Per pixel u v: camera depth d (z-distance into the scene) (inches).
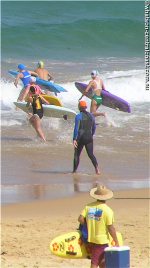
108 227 1038.4
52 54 4202.8
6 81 3196.4
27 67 3718.0
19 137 2348.7
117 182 1814.7
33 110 2349.9
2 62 3782.0
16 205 1563.7
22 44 4298.7
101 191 1046.4
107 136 2397.9
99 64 3932.1
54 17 5693.9
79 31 4685.0
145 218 1483.8
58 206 1567.4
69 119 2509.8
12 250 1258.0
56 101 2476.6
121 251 1006.4
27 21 5295.3
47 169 1942.7
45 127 2507.4
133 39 4783.5
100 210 1040.8
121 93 3277.6
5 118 2637.8
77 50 4431.6
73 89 3152.1
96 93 2566.4
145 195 1679.4
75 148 1898.4
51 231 1374.3
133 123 2630.4
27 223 1429.6
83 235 1056.8
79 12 6038.4
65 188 1736.0
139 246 1291.8
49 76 2790.4
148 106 3031.5
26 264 1178.0
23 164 1988.2
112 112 2817.4
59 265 1182.3
